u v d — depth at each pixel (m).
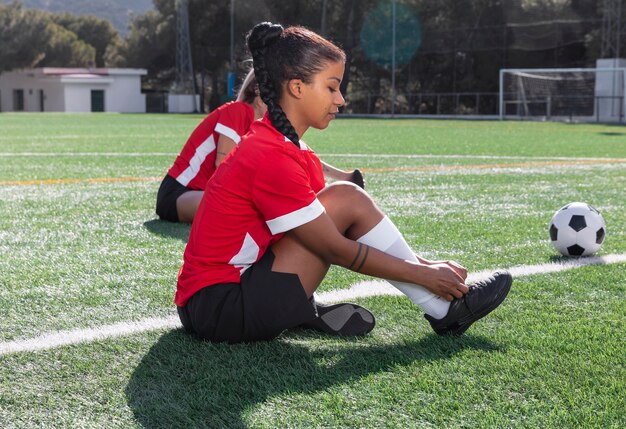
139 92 48.16
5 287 2.98
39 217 4.82
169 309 2.66
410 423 1.67
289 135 2.01
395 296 2.81
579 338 2.29
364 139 15.12
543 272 3.25
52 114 37.94
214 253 2.09
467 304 2.22
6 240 4.01
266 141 2.00
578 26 32.38
